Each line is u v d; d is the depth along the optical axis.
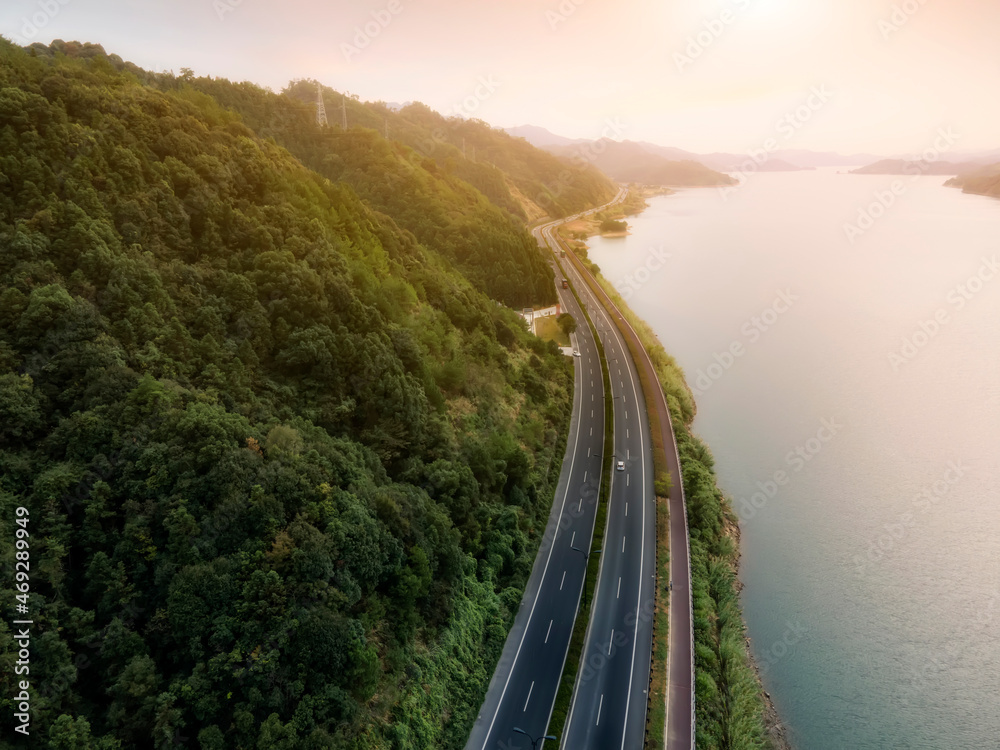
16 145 57.56
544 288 165.88
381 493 56.41
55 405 47.34
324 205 96.00
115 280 54.88
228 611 42.66
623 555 73.06
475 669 56.12
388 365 73.06
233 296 65.69
